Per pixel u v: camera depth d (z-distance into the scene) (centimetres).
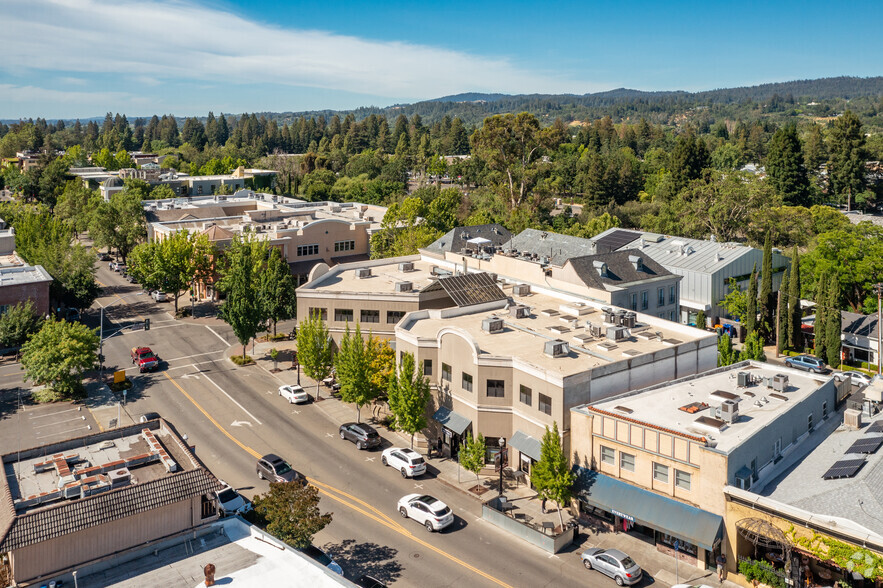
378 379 6425
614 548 4747
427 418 6325
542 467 4881
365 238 12712
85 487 3594
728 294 9781
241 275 8388
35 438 6325
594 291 7619
